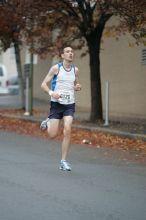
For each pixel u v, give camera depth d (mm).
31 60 38125
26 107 39156
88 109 43562
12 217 13453
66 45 33375
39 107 45188
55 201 15094
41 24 32688
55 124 19625
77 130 31047
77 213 13969
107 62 41562
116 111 40562
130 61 39219
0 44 40969
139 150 25000
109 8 28922
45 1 30578
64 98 19281
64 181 17719
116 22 38125
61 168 19578
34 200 15133
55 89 19391
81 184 17359
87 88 44062
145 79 37875
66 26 32875
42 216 13602
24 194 15781
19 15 32312
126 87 39625
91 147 25688
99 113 33844
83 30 32594
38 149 24641
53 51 33406
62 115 19625
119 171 19875
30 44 34719
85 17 32062
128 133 28344
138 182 18016
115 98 40719
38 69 51219
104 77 41875
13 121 35969
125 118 36750
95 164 21203
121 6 28172
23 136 29281
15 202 14891
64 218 13477
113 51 40938
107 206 14766
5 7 33312
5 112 40562
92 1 30734
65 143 19500
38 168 19812
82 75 44562
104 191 16516
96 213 14031
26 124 34500
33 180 17703
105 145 26328
